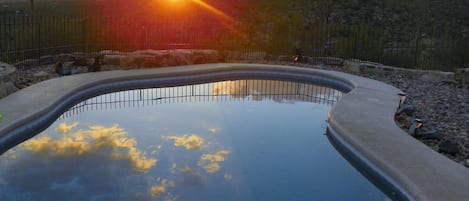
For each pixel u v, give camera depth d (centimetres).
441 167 459
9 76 750
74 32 1241
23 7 2258
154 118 739
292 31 1448
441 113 727
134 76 963
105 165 514
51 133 630
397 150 511
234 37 1495
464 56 1340
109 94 911
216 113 793
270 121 748
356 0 2411
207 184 470
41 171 490
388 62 1341
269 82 1136
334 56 1358
